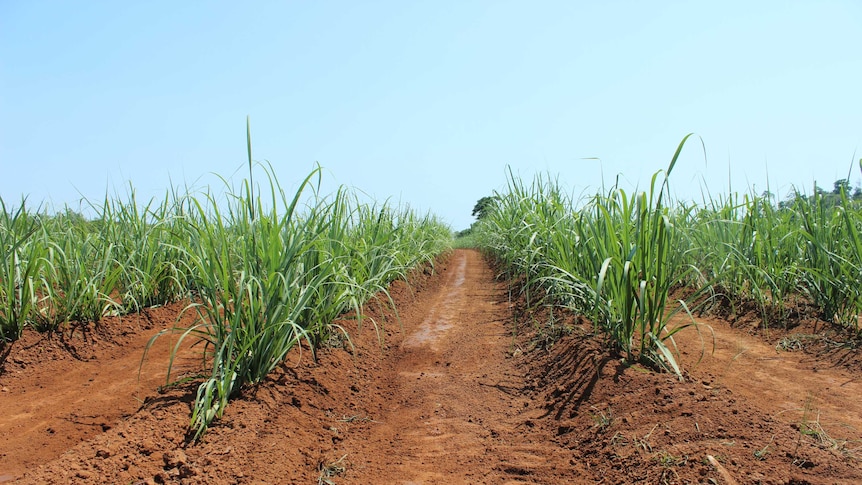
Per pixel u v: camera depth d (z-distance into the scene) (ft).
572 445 11.33
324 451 11.35
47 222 20.66
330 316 16.89
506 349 19.21
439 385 16.08
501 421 13.26
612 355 14.47
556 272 18.72
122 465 9.14
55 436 11.16
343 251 17.70
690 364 14.58
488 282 38.81
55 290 18.67
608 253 14.73
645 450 9.86
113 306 19.86
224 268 11.91
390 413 14.19
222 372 11.68
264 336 12.55
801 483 8.06
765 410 11.25
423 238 39.83
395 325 23.70
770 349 16.62
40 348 16.03
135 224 21.54
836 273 17.88
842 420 10.77
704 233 23.03
